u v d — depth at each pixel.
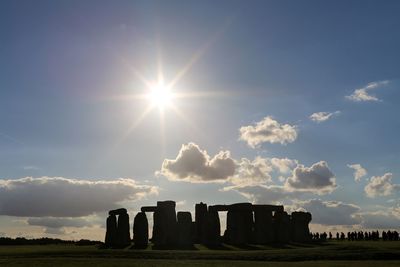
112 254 94.69
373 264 77.19
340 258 87.44
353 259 86.75
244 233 123.50
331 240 135.75
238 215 124.00
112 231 124.19
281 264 78.75
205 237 122.38
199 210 128.50
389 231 136.88
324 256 88.81
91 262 82.56
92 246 121.88
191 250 105.56
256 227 124.62
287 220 128.12
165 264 79.38
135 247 114.38
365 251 91.69
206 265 77.75
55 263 81.19
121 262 82.44
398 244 104.00
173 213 123.75
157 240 121.50
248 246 115.00
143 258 90.81
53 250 103.50
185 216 122.81
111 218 125.44
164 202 123.94
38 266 77.25
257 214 125.44
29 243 143.38
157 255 92.88
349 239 141.00
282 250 97.06
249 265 77.19
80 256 93.38
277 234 126.38
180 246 115.75
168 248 111.00
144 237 121.50
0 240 144.75
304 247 111.44
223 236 127.56
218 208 125.19
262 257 89.00
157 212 123.56
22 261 84.56
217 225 123.31
